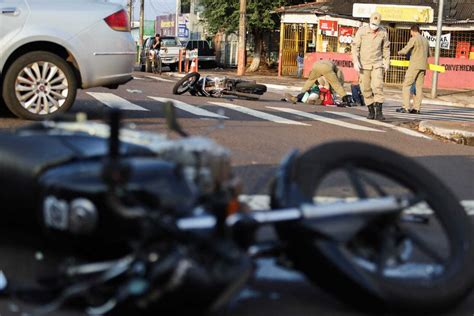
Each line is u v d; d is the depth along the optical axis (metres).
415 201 5.96
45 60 13.34
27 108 13.34
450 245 5.86
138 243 4.66
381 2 49.16
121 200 4.68
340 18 49.34
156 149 5.64
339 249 5.25
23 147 5.57
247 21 56.03
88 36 13.69
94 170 4.95
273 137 14.49
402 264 5.79
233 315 5.43
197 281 4.51
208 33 64.06
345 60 47.69
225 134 14.20
